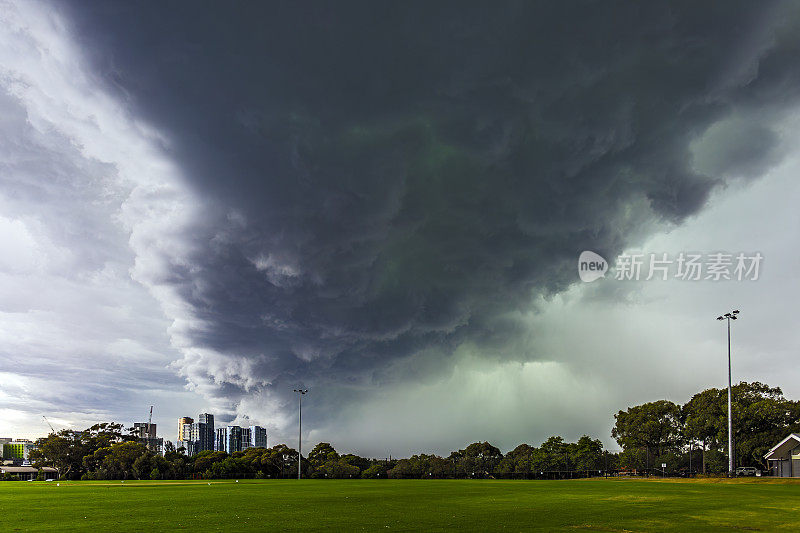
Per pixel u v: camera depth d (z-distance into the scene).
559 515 25.11
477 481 81.69
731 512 26.45
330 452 134.62
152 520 23.09
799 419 82.62
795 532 19.47
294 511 27.28
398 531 19.38
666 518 23.78
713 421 84.44
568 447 124.38
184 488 56.56
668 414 101.06
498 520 22.97
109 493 46.16
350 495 41.66
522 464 108.31
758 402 82.62
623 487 53.56
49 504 32.78
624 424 103.12
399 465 114.19
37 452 119.00
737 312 72.75
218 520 23.03
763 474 77.69
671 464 98.06
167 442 173.12
